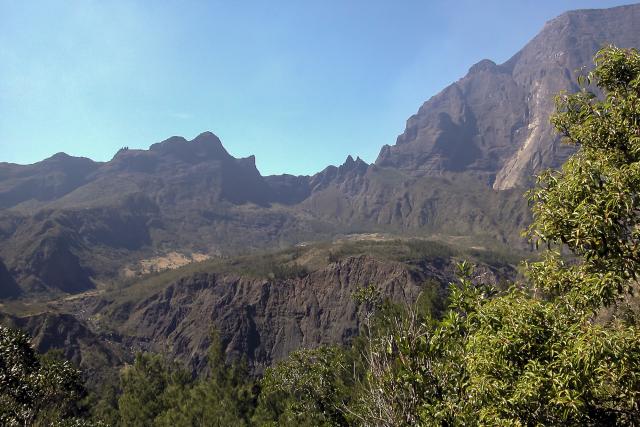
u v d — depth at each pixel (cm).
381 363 947
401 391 894
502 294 948
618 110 926
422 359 907
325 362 3169
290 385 3316
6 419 2591
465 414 812
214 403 4859
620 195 766
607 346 679
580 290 869
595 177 812
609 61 975
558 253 979
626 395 715
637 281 809
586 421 729
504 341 755
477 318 874
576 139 1024
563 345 748
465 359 801
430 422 853
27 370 2958
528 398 714
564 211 857
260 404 4431
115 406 7594
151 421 5247
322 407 3078
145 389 6025
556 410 718
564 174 908
